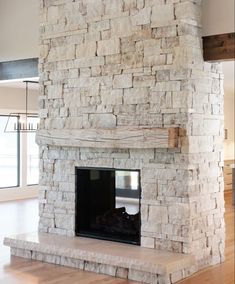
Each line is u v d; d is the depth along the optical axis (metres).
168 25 5.14
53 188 6.12
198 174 5.20
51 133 5.96
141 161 5.38
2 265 5.36
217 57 5.17
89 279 4.90
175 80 5.11
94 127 5.72
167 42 5.15
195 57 5.15
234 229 7.31
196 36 5.17
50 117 6.12
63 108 6.00
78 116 5.86
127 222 5.60
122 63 5.49
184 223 5.07
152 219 5.30
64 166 6.02
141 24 5.34
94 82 5.72
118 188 5.66
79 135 5.68
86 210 5.93
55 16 6.05
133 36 5.40
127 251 5.17
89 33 5.75
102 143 5.48
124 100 5.48
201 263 5.25
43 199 6.21
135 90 5.40
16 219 8.10
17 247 5.75
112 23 5.56
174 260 4.80
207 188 5.35
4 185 10.83
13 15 6.84
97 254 5.09
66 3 5.95
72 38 5.91
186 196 5.06
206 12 5.23
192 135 5.11
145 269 4.75
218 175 5.54
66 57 5.96
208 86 5.37
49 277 4.95
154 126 5.26
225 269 5.25
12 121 10.85
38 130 6.12
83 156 5.86
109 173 5.73
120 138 5.32
